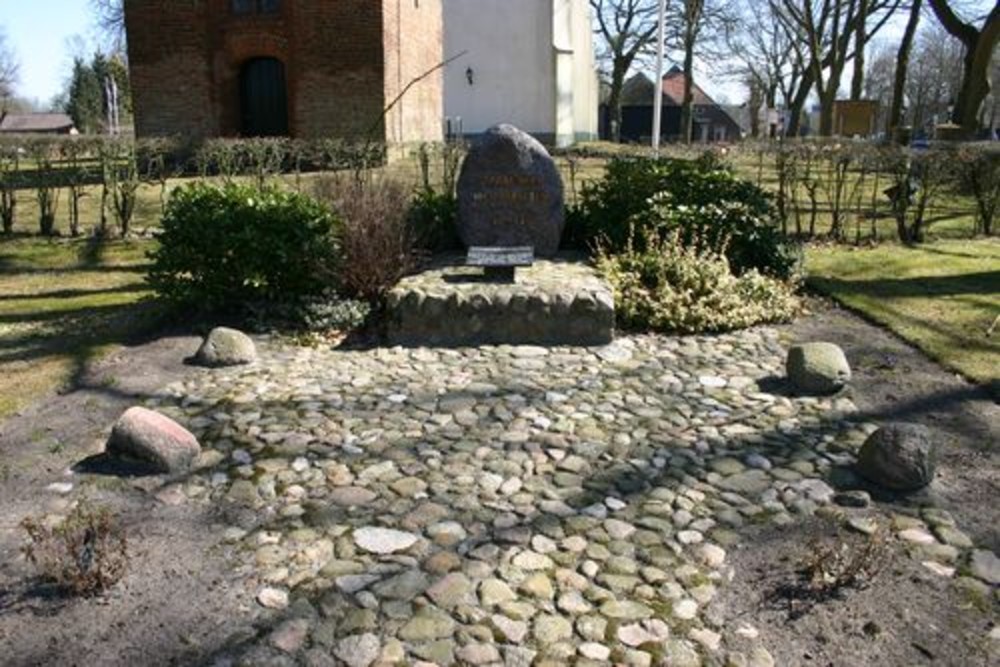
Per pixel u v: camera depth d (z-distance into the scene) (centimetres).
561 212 865
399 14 1994
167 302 748
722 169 941
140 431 446
